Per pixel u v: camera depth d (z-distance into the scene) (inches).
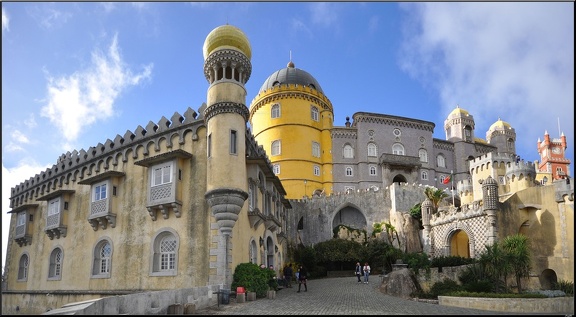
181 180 1080.8
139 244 1106.1
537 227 1599.4
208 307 802.2
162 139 1159.6
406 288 1244.5
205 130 1098.7
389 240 2149.4
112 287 1123.9
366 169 2930.6
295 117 2933.1
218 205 995.9
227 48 1111.0
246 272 991.6
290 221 2294.5
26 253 1520.7
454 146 3235.7
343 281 1545.3
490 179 1605.6
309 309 765.9
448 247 1768.0
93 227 1218.6
